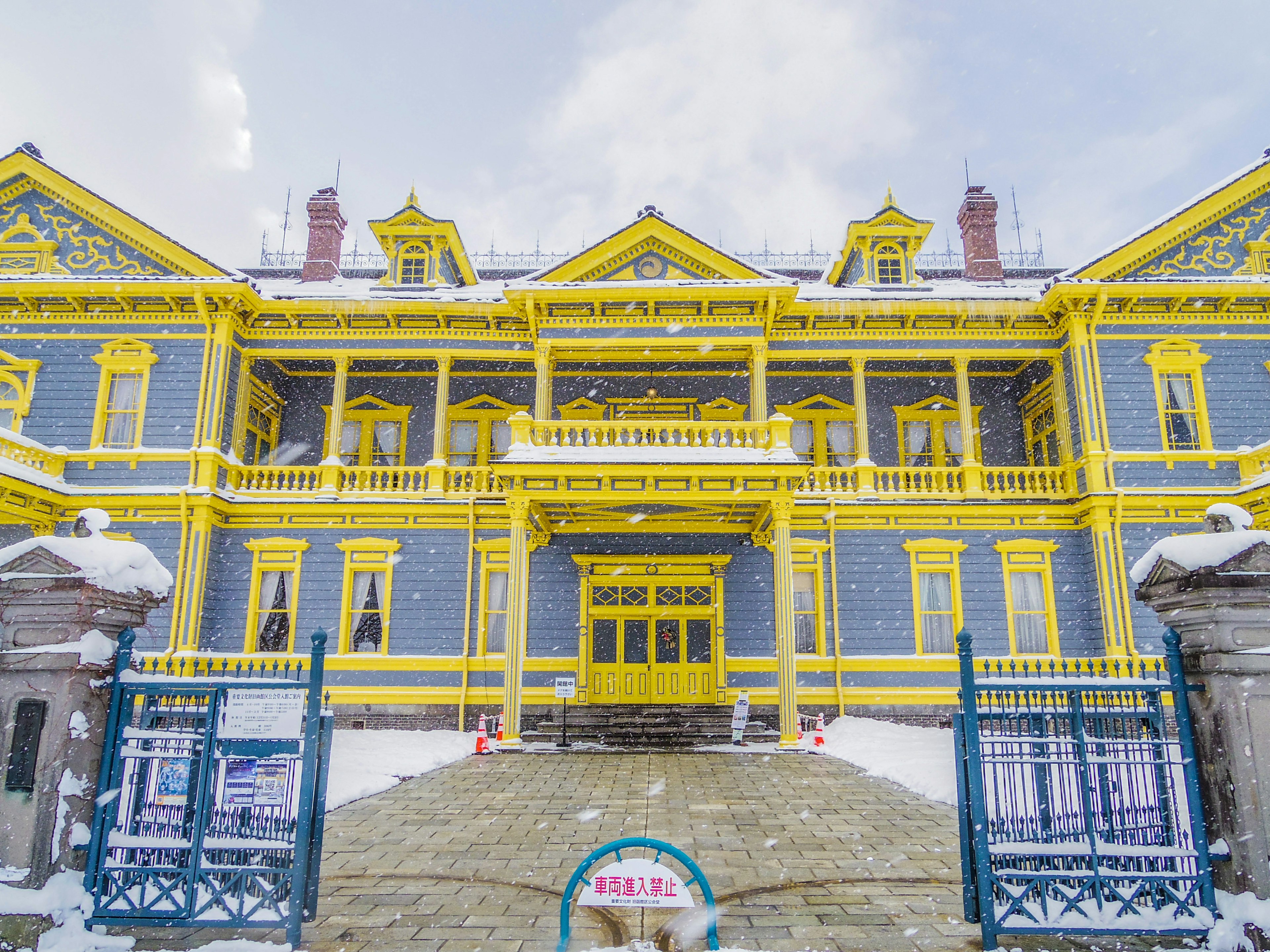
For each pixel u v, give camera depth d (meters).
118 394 19.47
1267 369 19.28
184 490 18.39
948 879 7.29
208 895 6.14
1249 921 5.45
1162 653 17.66
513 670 15.97
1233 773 5.64
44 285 18.92
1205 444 18.89
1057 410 20.11
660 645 19.38
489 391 22.30
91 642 5.94
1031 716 6.18
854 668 18.84
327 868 7.64
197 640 18.09
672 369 21.86
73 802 5.84
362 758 13.66
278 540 19.33
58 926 5.63
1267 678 5.66
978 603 19.12
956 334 20.45
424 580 19.28
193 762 6.14
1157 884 5.77
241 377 20.22
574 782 12.34
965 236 26.33
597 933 5.96
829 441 22.05
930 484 21.39
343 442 22.16
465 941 5.79
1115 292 19.02
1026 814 6.13
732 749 15.95
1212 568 5.75
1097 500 18.47
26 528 18.00
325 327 20.55
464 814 10.04
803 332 20.53
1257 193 19.77
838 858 8.00
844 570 19.42
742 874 7.46
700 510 17.67
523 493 16.31
